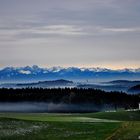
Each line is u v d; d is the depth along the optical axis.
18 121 91.56
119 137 74.75
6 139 68.56
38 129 82.00
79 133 79.19
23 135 73.50
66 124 93.12
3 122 87.88
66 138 72.75
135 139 72.62
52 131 80.50
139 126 91.94
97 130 84.00
